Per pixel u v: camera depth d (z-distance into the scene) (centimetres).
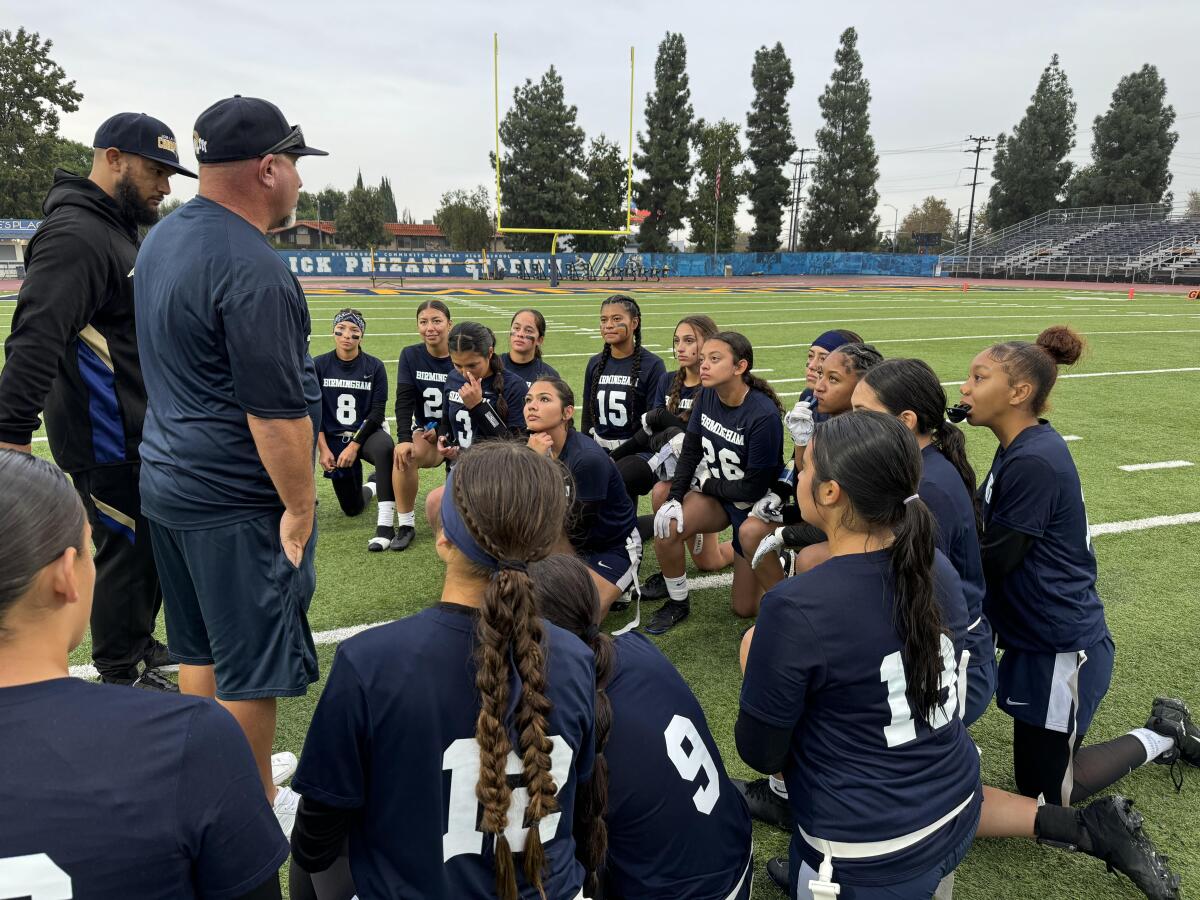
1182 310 2108
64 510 92
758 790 250
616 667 165
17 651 90
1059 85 5381
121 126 260
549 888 128
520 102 4912
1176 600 407
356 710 117
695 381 452
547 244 5159
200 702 97
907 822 160
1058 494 221
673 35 4925
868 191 5556
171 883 90
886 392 224
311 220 7450
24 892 82
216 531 211
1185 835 241
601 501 331
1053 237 4747
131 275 273
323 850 131
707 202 5191
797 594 159
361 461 521
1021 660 237
